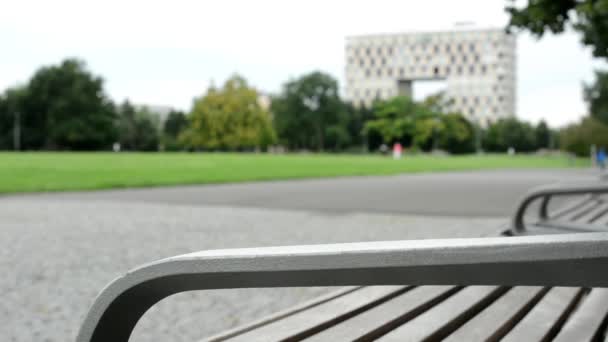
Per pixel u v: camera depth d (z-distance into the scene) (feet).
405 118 387.75
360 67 572.10
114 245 23.58
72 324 12.71
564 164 201.67
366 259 3.04
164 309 14.14
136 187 59.93
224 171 92.27
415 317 6.03
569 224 11.09
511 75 577.84
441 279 2.96
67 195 49.52
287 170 101.50
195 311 13.97
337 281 3.15
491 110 554.46
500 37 549.54
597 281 2.71
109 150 341.41
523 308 6.45
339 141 419.33
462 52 558.15
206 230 28.55
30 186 55.26
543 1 39.37
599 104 201.57
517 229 11.10
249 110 367.04
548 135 504.02
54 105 316.60
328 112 413.18
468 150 443.32
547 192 10.70
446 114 391.24
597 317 5.99
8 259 20.25
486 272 2.88
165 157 190.08
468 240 2.98
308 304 6.77
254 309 14.20
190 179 69.97
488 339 5.28
